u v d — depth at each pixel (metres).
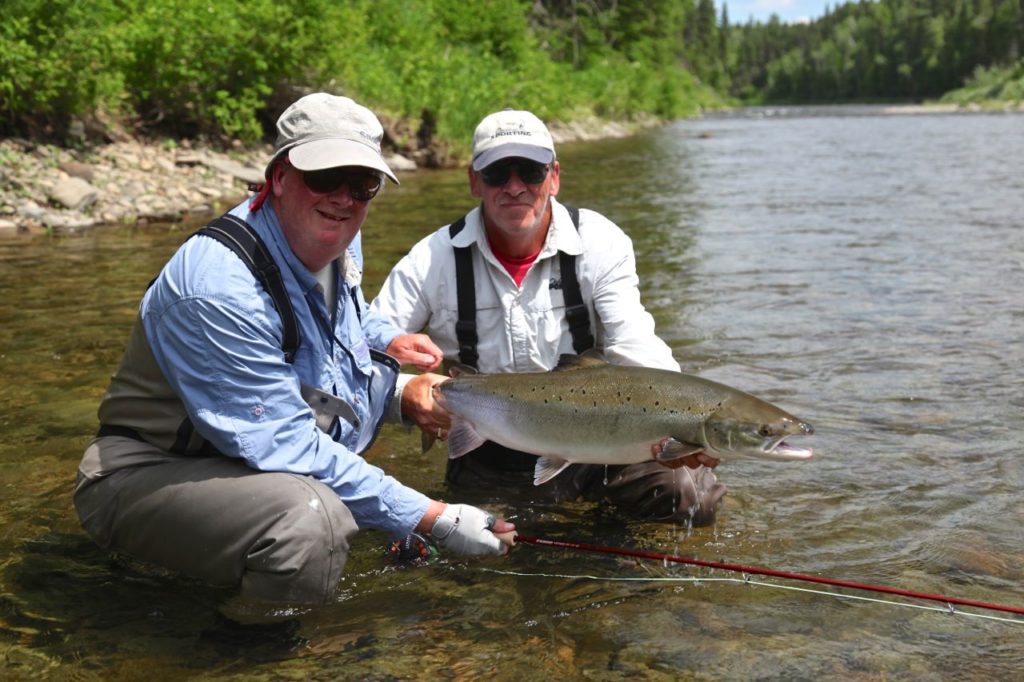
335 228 2.81
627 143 29.78
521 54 32.03
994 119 50.88
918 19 137.50
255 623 2.78
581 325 3.57
